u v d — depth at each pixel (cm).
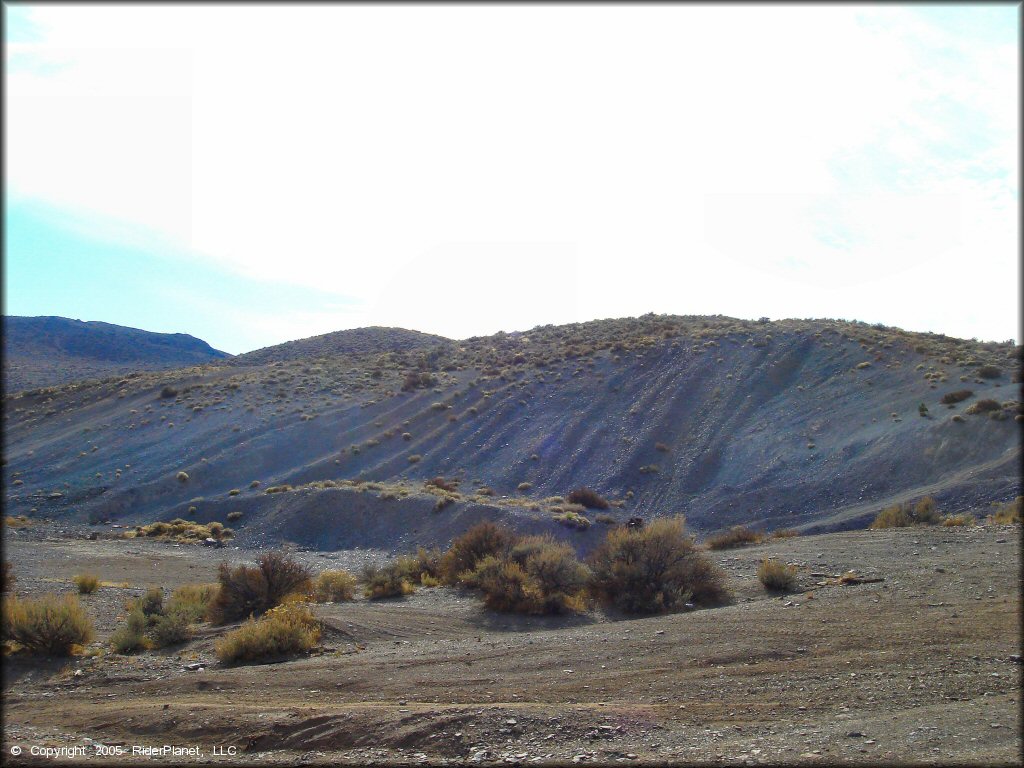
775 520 3962
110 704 979
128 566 3278
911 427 4459
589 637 1268
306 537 4147
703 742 700
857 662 957
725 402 5603
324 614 1587
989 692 797
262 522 4397
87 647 1381
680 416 5541
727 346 6638
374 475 5300
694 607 1673
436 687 983
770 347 6494
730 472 4653
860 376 5600
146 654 1362
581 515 3956
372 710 839
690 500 4428
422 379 7069
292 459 5638
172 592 2384
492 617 1655
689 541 1856
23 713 954
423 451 5644
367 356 9700
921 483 3916
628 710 815
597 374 6631
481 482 5091
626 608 1708
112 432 6291
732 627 1232
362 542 3988
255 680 1067
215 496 5072
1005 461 3759
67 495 5147
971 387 4850
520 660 1114
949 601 1273
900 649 998
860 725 720
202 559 3634
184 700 973
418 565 2425
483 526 2322
